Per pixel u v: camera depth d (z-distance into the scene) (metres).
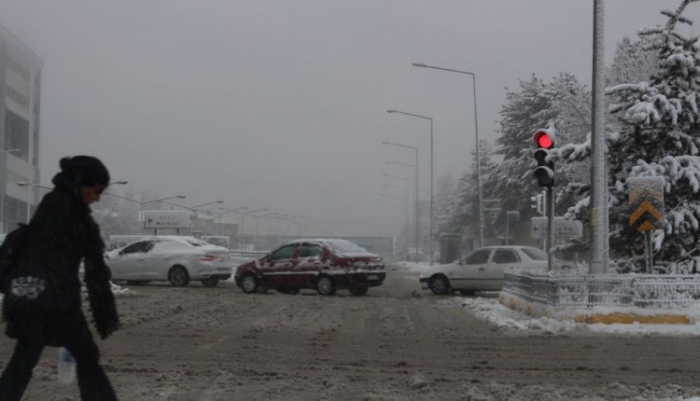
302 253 25.12
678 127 19.72
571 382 8.95
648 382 9.01
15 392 5.50
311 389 8.36
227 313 17.27
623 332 13.72
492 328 14.41
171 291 25.20
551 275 15.25
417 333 13.70
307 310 18.31
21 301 5.35
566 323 14.07
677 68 19.58
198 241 29.17
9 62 77.00
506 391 8.12
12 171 77.69
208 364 10.06
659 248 18.89
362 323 15.38
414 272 55.66
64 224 5.52
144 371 9.41
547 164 17.05
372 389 8.38
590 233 15.72
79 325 5.67
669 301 14.50
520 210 55.75
